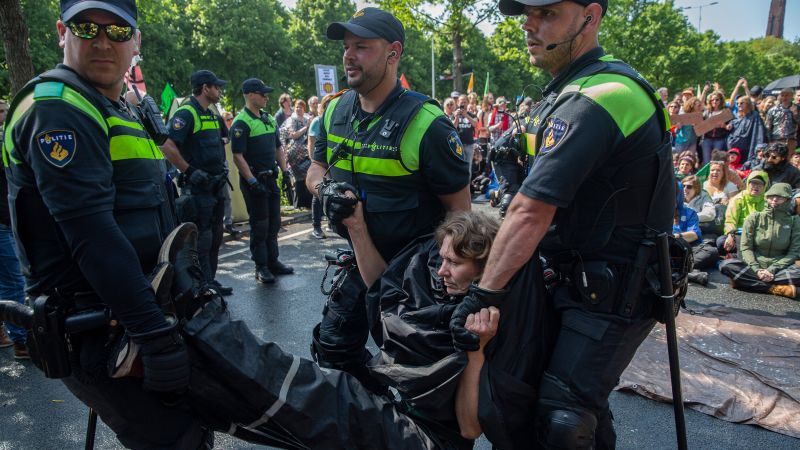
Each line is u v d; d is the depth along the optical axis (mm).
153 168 1600
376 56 1964
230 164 7160
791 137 7848
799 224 4496
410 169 1987
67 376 1462
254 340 1590
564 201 1415
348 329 2223
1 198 3061
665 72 30375
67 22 1408
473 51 38500
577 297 1652
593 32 1604
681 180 6305
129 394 1528
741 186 6102
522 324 1584
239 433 1683
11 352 3357
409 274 1753
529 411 1613
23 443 2471
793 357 3221
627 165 1503
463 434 1613
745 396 2797
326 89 9852
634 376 3004
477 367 1537
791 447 2434
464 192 2068
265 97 4633
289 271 5102
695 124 7984
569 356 1576
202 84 3969
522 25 1652
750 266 4598
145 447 1595
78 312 1447
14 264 3201
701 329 3617
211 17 28500
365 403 1646
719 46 39125
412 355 1629
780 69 50125
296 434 1556
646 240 1563
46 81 1380
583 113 1424
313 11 32656
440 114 2008
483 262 1636
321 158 2381
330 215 1963
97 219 1323
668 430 2574
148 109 1694
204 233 4004
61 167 1291
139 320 1354
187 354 1437
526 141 1825
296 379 1583
